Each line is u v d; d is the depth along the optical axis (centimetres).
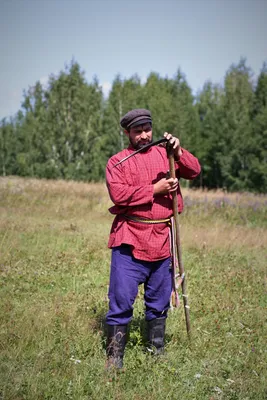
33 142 4159
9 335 380
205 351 377
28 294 518
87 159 3994
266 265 732
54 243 797
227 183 3853
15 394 298
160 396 306
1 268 614
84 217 1175
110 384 315
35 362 336
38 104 4916
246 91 4506
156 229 342
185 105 4450
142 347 376
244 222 1263
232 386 323
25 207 1274
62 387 309
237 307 489
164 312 367
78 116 4012
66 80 4028
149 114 345
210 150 4178
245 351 386
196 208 1334
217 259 751
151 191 329
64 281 577
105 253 732
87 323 422
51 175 3850
